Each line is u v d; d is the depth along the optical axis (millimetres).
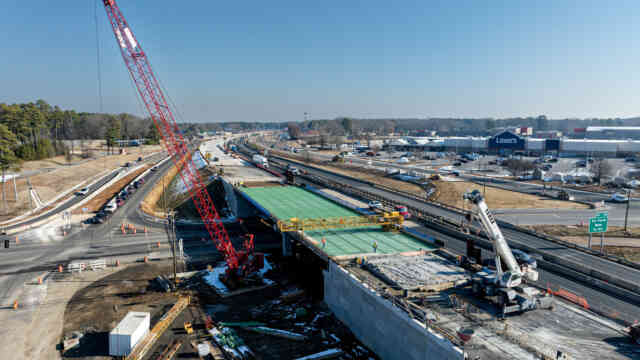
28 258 65062
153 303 49000
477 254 44969
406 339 32375
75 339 39469
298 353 37750
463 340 27891
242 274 54500
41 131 195125
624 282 41625
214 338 40406
